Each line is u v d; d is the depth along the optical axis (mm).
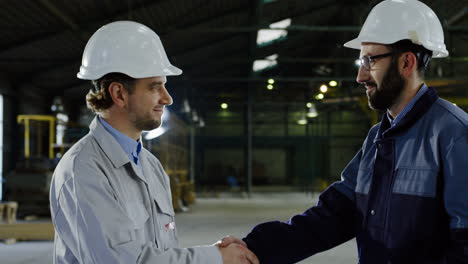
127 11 12492
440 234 1715
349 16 19797
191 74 22062
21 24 12578
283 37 20094
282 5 16453
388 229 1817
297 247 2314
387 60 1869
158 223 1914
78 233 1675
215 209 15500
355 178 2244
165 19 13766
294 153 32031
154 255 1723
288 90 21328
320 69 25359
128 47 1850
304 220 2336
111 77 1844
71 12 12016
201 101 24766
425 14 1878
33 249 7770
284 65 24000
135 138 1958
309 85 19672
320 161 31344
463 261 1584
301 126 31141
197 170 31516
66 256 1773
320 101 19141
